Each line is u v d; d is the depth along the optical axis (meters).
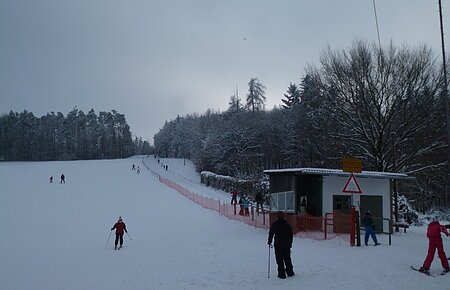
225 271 13.66
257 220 28.94
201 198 44.81
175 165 127.56
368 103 38.12
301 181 23.55
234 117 100.25
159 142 198.38
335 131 42.41
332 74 40.38
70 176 77.81
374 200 23.59
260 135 85.75
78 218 34.34
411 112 37.31
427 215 50.28
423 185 47.84
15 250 21.56
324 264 13.52
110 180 73.00
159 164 125.62
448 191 53.38
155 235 25.72
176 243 21.91
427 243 18.98
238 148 84.69
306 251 16.42
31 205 42.00
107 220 33.25
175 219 33.41
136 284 12.82
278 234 12.18
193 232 26.17
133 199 48.41
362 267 12.77
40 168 93.25
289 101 91.44
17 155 193.62
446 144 36.75
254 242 20.59
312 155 64.19
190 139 150.62
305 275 12.12
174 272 14.28
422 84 37.22
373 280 11.09
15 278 14.94
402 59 37.69
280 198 23.91
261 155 82.44
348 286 10.62
